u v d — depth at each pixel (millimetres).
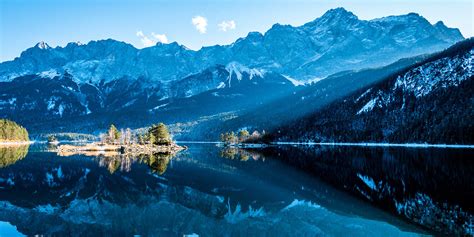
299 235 33812
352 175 74125
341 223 37531
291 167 93062
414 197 48812
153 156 131500
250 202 48094
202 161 109438
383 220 38156
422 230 34125
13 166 87375
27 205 44219
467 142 190250
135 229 35094
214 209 43969
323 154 150500
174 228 35719
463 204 43812
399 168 84750
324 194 53344
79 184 59250
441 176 67688
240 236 33625
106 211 41781
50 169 80750
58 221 37406
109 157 123000
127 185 59000
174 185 60062
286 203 47500
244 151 181375
